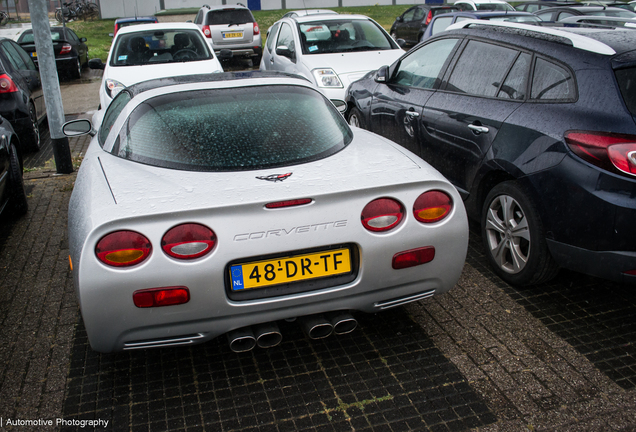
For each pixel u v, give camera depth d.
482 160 3.36
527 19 9.35
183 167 2.48
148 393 2.41
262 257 2.24
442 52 4.20
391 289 2.48
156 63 7.58
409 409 2.27
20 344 2.81
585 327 2.85
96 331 2.14
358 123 5.45
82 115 9.41
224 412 2.28
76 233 2.22
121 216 2.08
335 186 2.32
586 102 2.77
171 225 2.11
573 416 2.21
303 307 2.34
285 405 2.31
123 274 2.07
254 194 2.23
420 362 2.59
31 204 5.01
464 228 2.53
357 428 2.17
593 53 2.88
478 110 3.47
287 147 2.65
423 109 4.07
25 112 6.81
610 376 2.46
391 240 2.37
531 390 2.38
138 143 2.68
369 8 33.12
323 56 7.35
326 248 2.32
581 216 2.69
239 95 3.00
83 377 2.53
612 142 2.57
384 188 2.34
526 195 3.03
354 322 2.49
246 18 14.09
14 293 3.35
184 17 29.16
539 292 3.22
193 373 2.55
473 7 15.14
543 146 2.89
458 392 2.37
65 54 13.80
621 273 2.65
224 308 2.21
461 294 3.22
